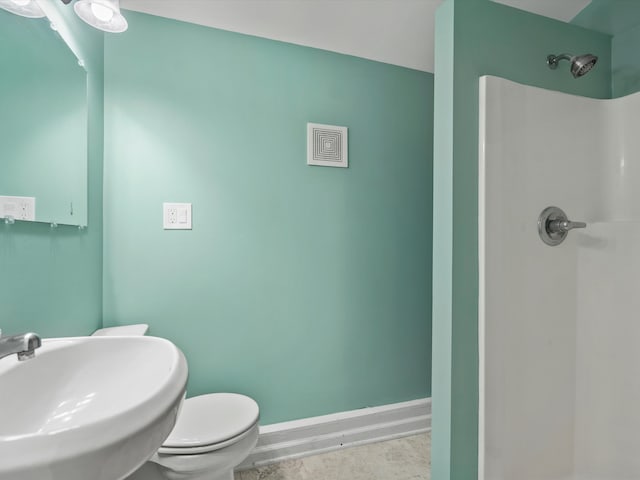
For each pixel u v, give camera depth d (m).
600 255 1.32
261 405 1.68
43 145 0.95
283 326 1.72
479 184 1.17
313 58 1.75
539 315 1.24
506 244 1.18
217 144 1.59
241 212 1.63
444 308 1.18
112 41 1.44
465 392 1.17
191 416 1.24
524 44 1.28
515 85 1.19
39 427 0.65
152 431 0.50
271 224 1.69
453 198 1.15
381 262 1.92
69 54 1.09
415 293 1.99
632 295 1.28
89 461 0.42
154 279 1.51
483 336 1.14
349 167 1.84
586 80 1.44
